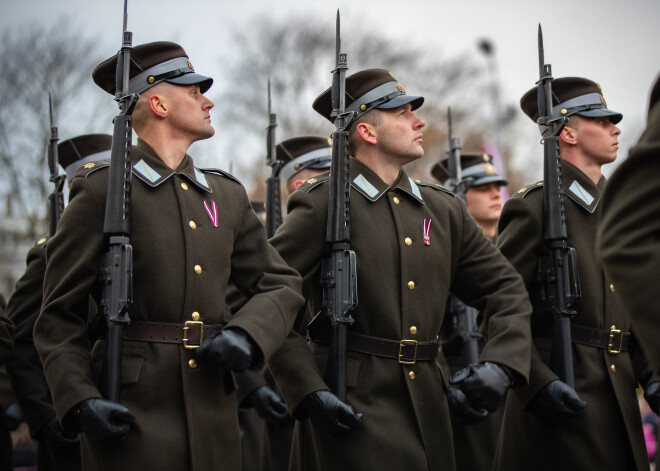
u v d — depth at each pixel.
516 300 4.20
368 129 4.35
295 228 4.14
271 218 5.34
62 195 4.96
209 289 3.73
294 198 4.23
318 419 3.81
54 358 3.47
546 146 4.49
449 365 6.07
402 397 4.06
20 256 14.23
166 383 3.57
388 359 4.07
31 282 5.12
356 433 3.91
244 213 4.02
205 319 3.70
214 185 3.97
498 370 3.91
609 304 4.51
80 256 3.58
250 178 19.75
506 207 4.65
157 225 3.67
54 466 5.02
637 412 4.49
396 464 3.89
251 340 3.54
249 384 5.60
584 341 4.48
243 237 3.99
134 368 3.54
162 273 3.63
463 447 5.74
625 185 2.08
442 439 4.10
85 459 3.61
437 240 4.29
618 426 4.43
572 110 4.77
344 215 3.99
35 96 12.97
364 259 4.12
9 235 13.92
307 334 4.38
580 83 4.81
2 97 12.87
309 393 3.83
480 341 6.06
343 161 4.03
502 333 4.05
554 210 4.42
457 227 4.41
